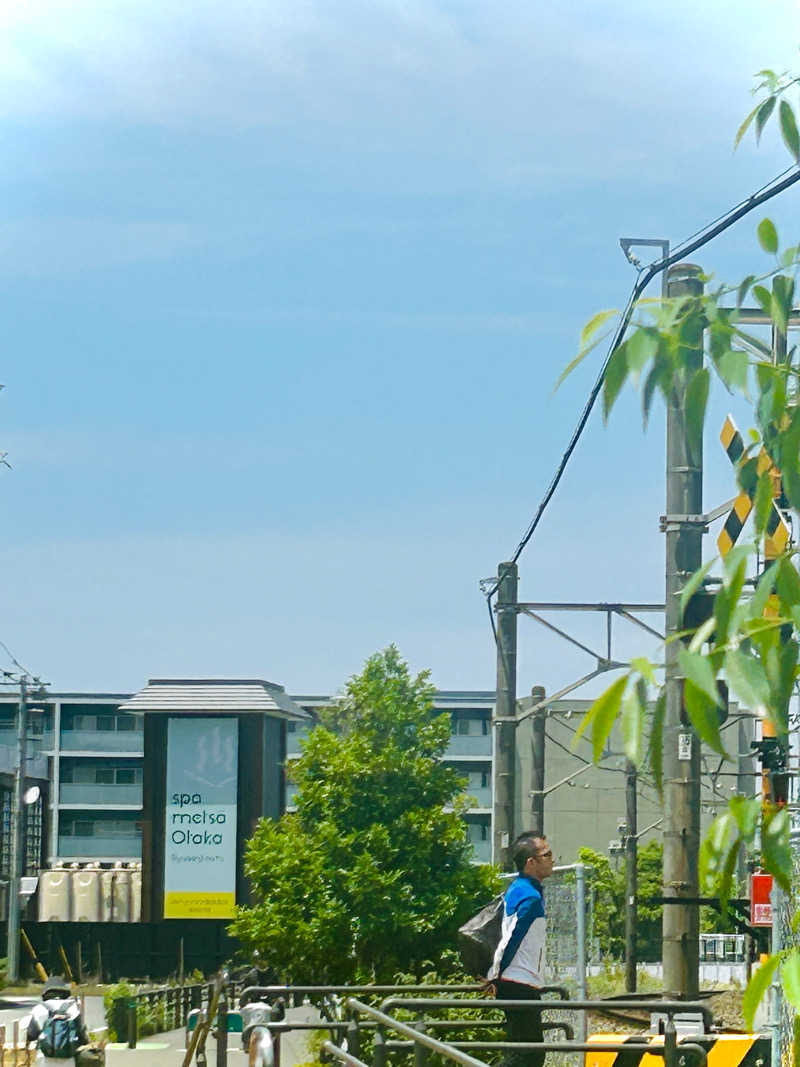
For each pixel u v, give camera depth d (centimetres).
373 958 3600
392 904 3544
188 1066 3094
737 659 385
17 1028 3772
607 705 380
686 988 2484
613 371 424
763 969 407
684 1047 1339
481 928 1625
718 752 377
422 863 3616
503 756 4738
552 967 2434
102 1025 6844
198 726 10850
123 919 10975
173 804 10812
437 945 3603
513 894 1559
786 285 444
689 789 2503
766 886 2161
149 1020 5938
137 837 15525
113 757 15600
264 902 3656
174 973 10731
